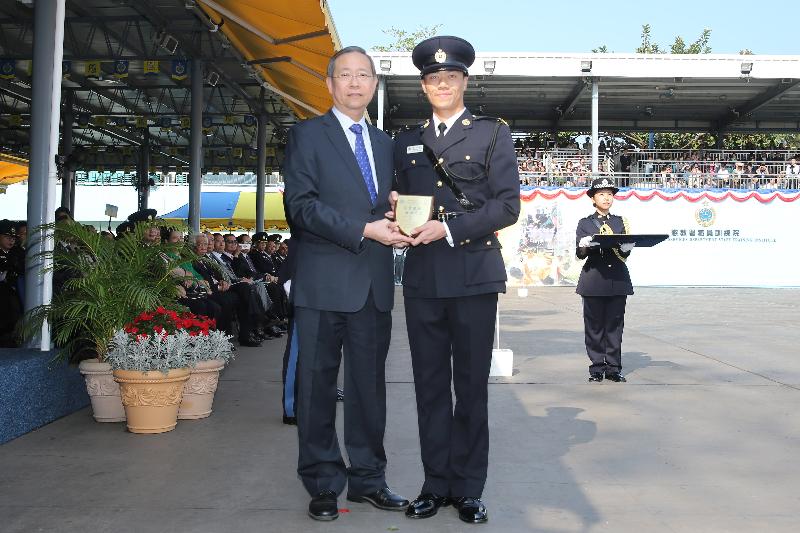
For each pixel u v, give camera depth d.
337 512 3.45
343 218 3.29
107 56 17.45
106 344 5.40
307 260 3.53
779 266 24.58
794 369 7.85
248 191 37.41
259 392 6.50
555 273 24.08
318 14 7.99
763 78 23.05
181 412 5.40
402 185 3.53
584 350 9.34
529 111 28.72
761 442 4.88
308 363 3.52
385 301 3.54
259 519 3.43
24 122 29.84
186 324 5.38
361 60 3.47
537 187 24.06
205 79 19.86
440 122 3.50
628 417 5.59
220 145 32.81
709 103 27.30
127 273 5.41
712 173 26.28
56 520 3.38
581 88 24.77
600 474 4.16
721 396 6.39
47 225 5.40
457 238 3.28
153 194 42.12
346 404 3.63
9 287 7.53
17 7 16.45
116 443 4.76
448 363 3.58
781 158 28.38
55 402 5.42
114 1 16.69
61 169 20.84
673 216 24.58
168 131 31.00
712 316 14.12
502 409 5.86
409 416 5.63
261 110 24.78
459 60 3.44
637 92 25.84
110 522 3.36
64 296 5.50
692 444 4.82
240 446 4.70
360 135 3.54
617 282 6.91
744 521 3.45
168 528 3.30
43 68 5.71
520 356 8.80
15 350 5.50
